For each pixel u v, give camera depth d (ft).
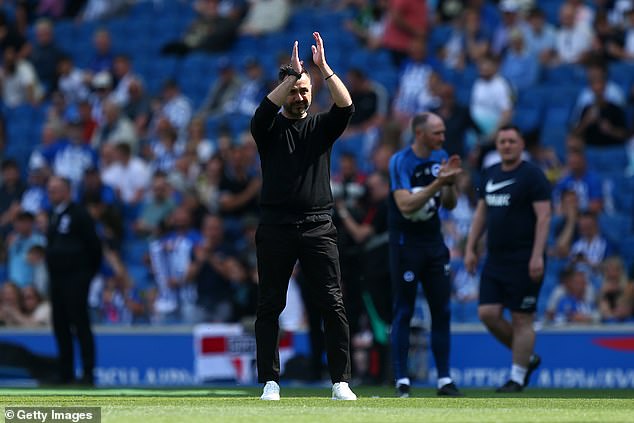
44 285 165.48
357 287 130.21
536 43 191.11
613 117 171.22
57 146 196.85
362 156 178.40
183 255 162.91
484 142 164.35
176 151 190.08
